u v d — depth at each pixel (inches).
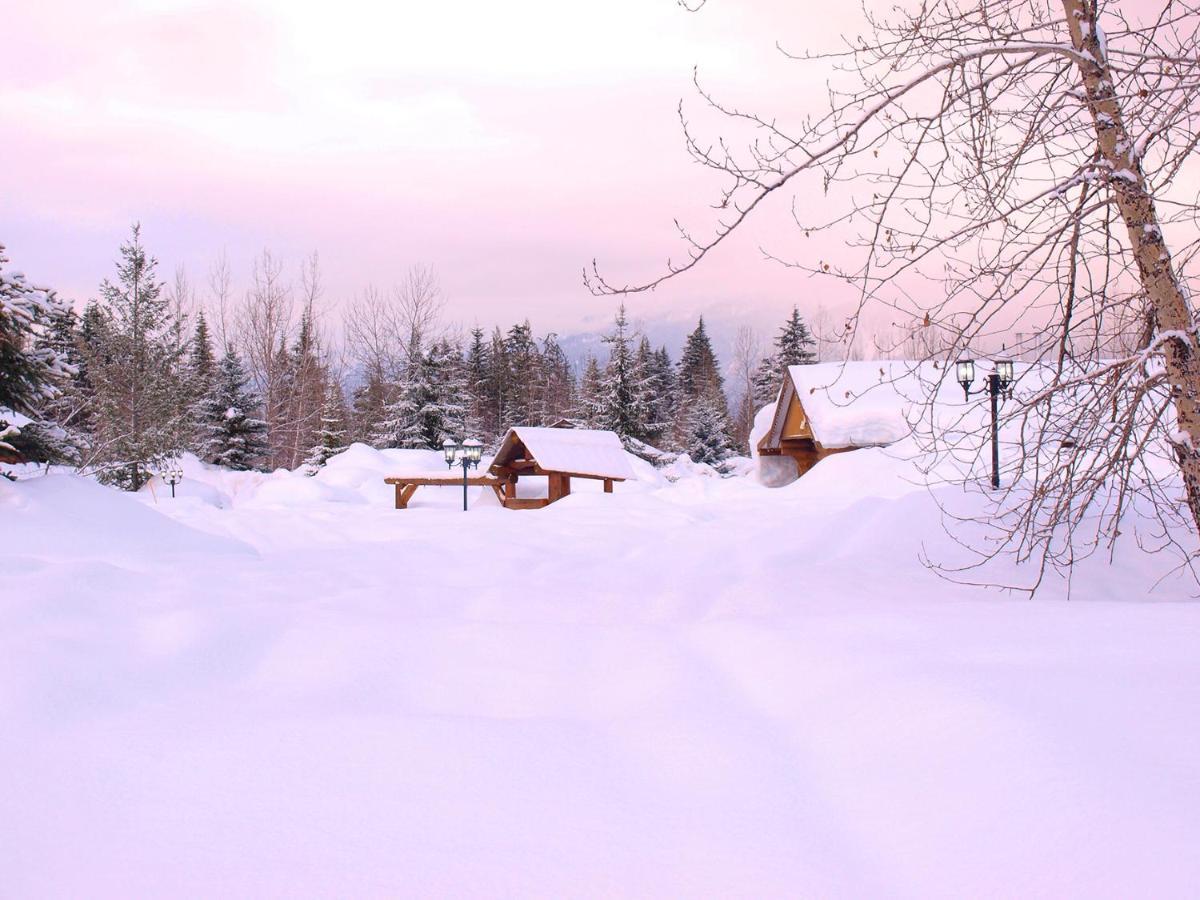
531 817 92.3
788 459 1101.1
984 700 108.7
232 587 221.5
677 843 85.7
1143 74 171.9
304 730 119.7
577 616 207.0
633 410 1571.1
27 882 80.5
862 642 149.1
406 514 581.3
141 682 142.6
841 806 91.0
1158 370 191.8
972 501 310.8
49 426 340.5
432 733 118.0
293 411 1929.1
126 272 1076.5
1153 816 76.9
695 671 146.6
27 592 177.8
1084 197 184.2
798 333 2065.7
